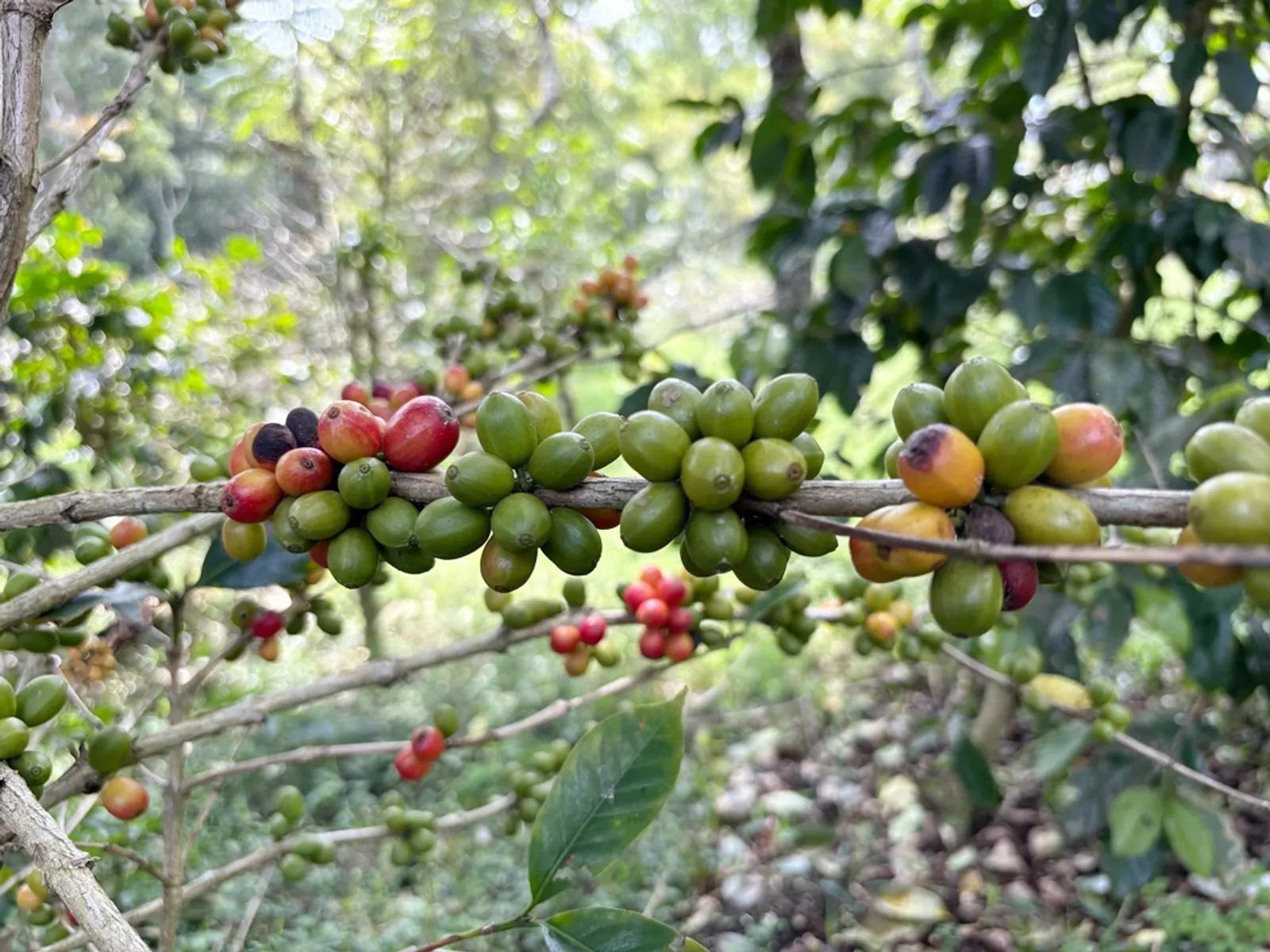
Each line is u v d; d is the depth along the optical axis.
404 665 0.35
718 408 0.20
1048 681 0.45
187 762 0.64
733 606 0.41
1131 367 0.46
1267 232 0.46
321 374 0.86
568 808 0.24
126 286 0.62
